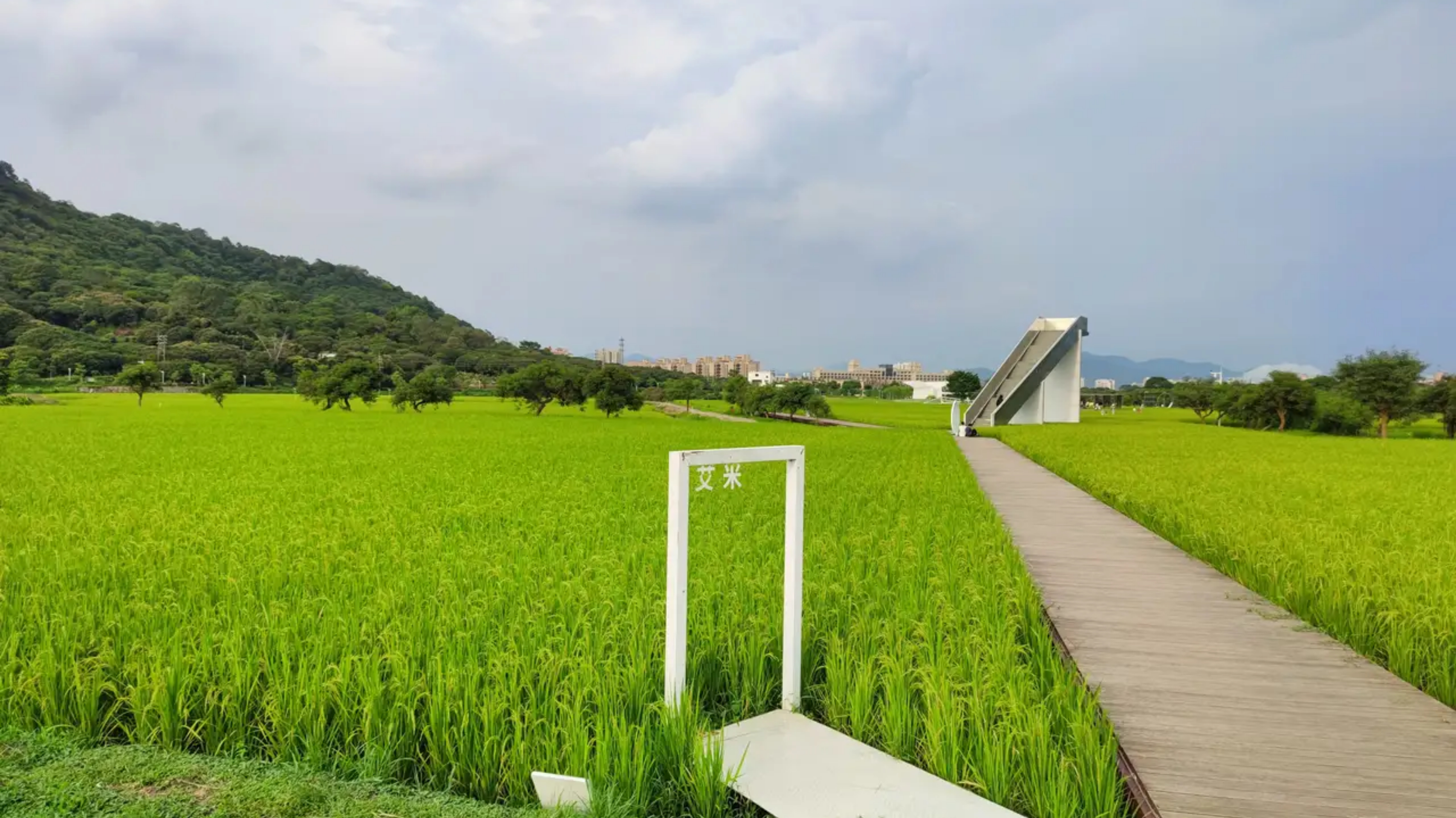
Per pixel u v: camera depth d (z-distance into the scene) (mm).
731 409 93875
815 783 3980
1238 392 67812
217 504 13117
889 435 46469
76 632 5602
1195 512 13344
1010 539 10305
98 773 4141
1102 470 22625
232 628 5676
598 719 4328
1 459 21406
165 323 132500
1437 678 5492
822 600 6770
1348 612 6914
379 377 80750
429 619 5980
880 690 5168
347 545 9484
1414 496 16578
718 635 5766
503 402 100312
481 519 11938
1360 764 4215
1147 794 3865
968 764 4109
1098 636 6617
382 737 4375
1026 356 62125
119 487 15211
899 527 10914
